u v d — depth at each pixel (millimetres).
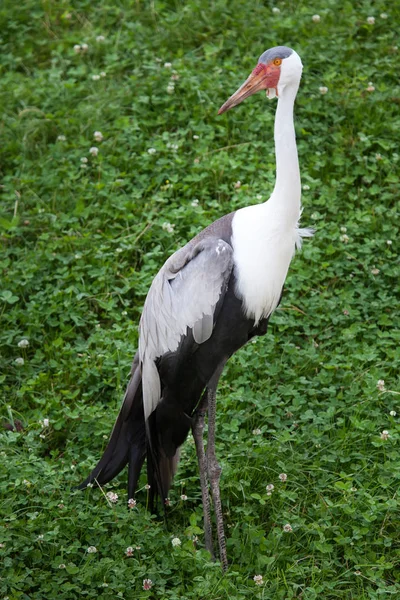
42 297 11773
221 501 9406
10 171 13820
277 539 8773
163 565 8578
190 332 8570
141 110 14406
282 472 9531
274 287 8609
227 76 14812
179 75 14797
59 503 9031
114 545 8734
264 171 13391
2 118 14523
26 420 10328
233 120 14094
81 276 11969
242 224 8562
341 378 10680
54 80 15250
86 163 13766
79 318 11469
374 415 10086
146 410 9031
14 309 11695
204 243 8586
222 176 13242
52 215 12859
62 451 10227
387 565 8531
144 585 8273
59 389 10766
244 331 8664
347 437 9844
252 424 10250
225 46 15453
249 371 10773
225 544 8852
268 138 13938
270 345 11047
